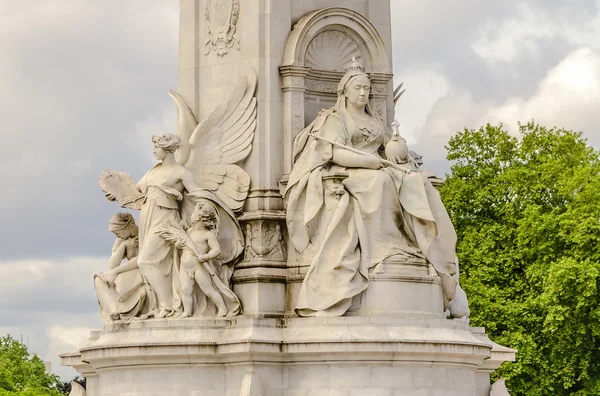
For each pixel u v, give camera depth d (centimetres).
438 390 5622
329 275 5641
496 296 8750
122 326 5750
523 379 8644
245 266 5831
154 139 5888
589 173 8938
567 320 8456
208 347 5603
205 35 6112
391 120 6131
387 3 6203
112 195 5988
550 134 9519
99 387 5800
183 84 6131
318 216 5741
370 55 6091
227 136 5944
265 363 5569
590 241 8662
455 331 5694
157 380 5641
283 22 5972
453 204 9312
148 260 5797
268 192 5881
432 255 5769
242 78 5953
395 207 5759
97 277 5928
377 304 5650
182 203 5888
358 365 5538
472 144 9538
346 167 5794
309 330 5584
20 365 10544
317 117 5909
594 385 8531
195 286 5759
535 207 8819
